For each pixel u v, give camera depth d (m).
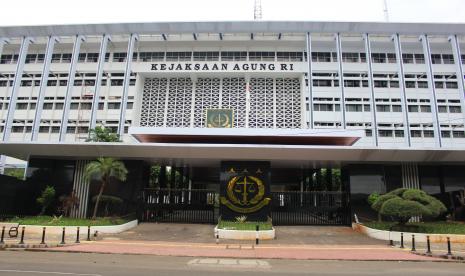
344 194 27.42
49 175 28.14
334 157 25.91
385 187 26.78
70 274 9.44
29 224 21.62
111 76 54.09
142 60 54.31
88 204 27.30
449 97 52.62
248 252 15.35
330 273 10.60
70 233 20.56
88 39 53.94
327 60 53.69
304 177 42.09
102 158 24.06
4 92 55.88
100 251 14.71
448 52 54.28
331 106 52.06
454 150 24.77
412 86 53.34
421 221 25.78
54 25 45.88
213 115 42.47
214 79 52.44
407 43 52.66
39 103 43.91
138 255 14.12
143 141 34.00
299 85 52.12
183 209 27.17
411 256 14.65
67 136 52.75
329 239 20.34
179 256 14.01
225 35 52.59
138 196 26.89
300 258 13.97
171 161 28.25
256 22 47.09
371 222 24.45
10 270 9.86
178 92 52.31
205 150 25.38
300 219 26.95
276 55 53.56
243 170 26.25
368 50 45.47
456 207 26.00
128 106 51.75
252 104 51.12
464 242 18.78
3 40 47.41
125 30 47.31
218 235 19.66
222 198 25.70
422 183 27.61
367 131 51.47
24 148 26.62
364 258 14.05
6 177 26.31
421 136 51.50
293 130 31.94
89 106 53.56
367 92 52.81
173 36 53.09
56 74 55.69
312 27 45.97
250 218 25.23
